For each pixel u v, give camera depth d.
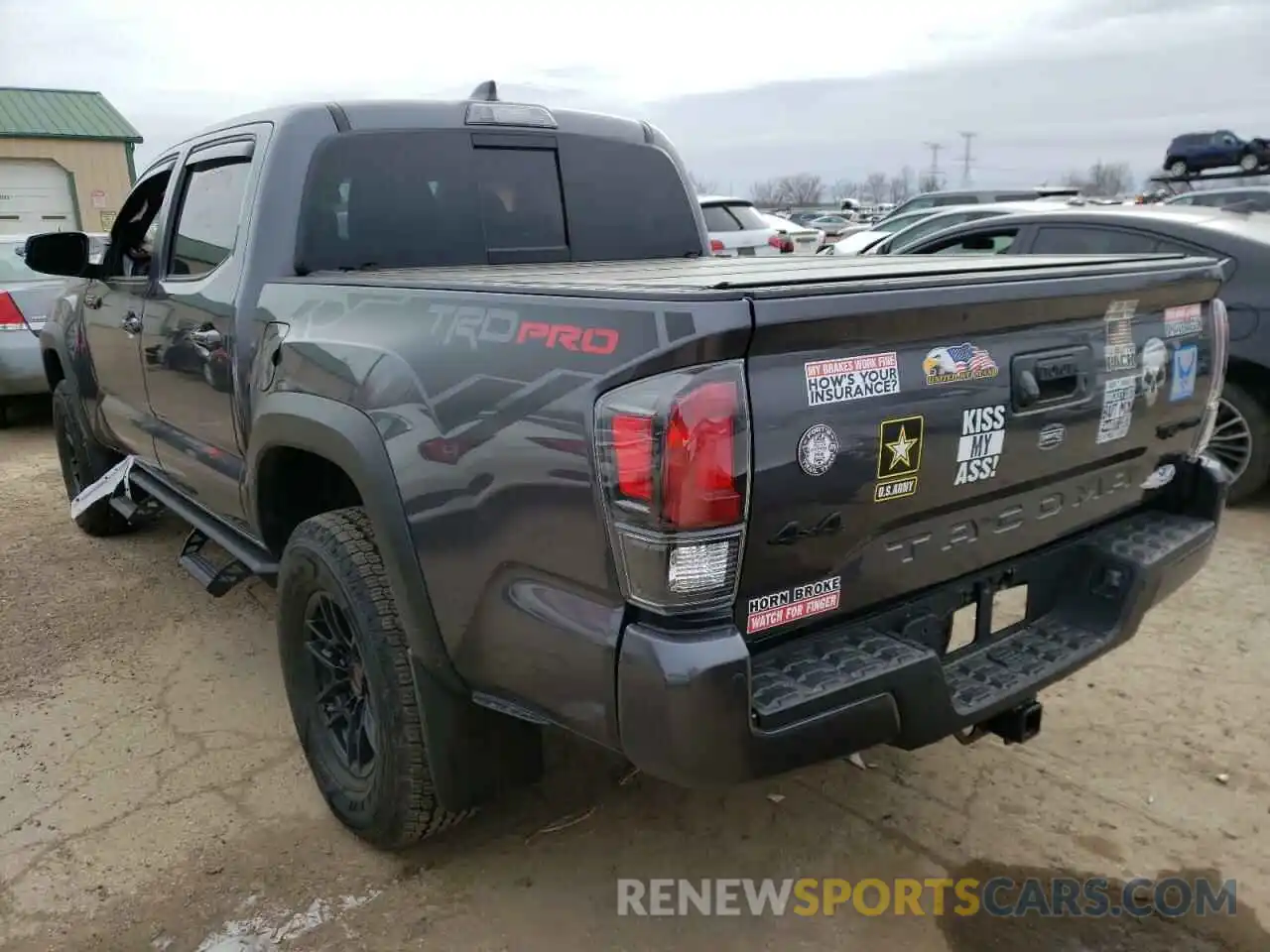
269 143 3.12
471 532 2.08
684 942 2.42
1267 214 5.54
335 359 2.50
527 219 3.61
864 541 2.01
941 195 16.67
